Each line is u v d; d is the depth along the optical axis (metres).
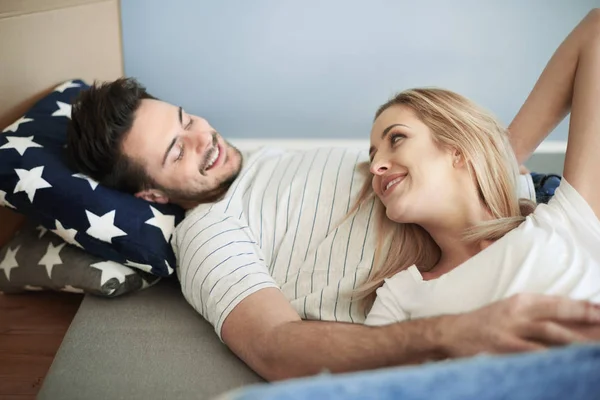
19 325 1.47
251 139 1.99
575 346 0.69
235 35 1.86
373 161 1.22
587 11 1.78
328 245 1.27
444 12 1.80
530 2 1.78
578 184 1.12
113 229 1.34
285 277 1.30
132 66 1.91
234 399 0.65
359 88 1.90
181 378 1.13
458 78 1.88
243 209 1.38
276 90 1.92
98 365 1.17
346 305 1.21
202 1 1.82
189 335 1.25
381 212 1.26
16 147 1.39
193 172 1.41
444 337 0.90
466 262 1.06
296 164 1.45
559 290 0.95
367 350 0.96
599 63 1.21
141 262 1.36
